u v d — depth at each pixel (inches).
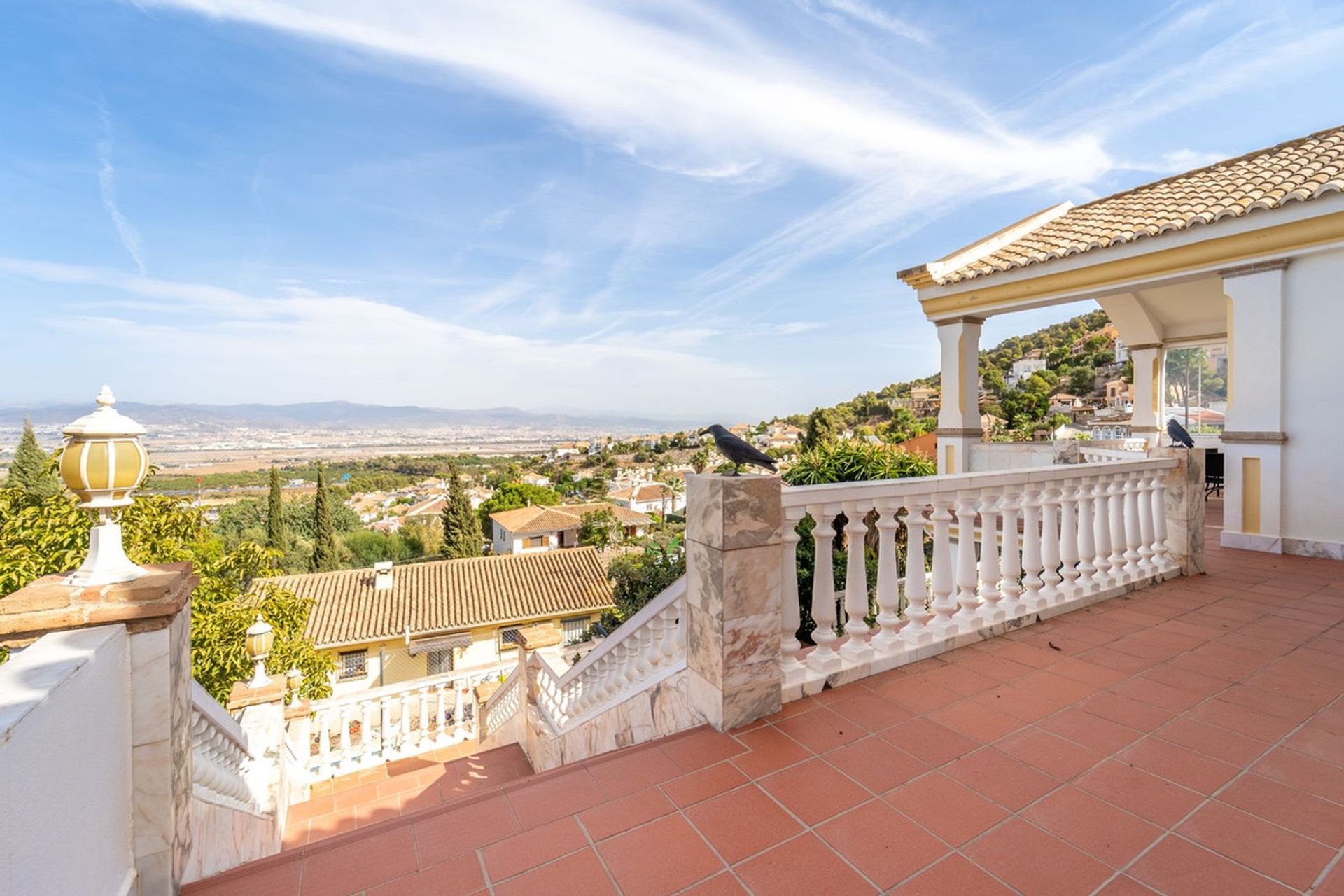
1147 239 289.4
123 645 77.2
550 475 4065.0
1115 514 196.2
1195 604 182.5
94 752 67.9
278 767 218.1
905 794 91.9
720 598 111.9
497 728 321.1
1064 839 80.5
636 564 438.6
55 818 58.3
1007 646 150.7
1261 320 255.3
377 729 331.3
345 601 877.2
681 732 115.3
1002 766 98.7
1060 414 1235.9
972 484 153.9
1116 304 459.2
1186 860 75.6
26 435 1095.6
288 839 219.0
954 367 404.8
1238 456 264.5
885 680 133.0
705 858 79.9
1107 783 92.8
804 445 445.7
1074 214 424.2
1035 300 348.5
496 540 1934.1
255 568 422.9
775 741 109.1
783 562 127.0
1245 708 115.6
